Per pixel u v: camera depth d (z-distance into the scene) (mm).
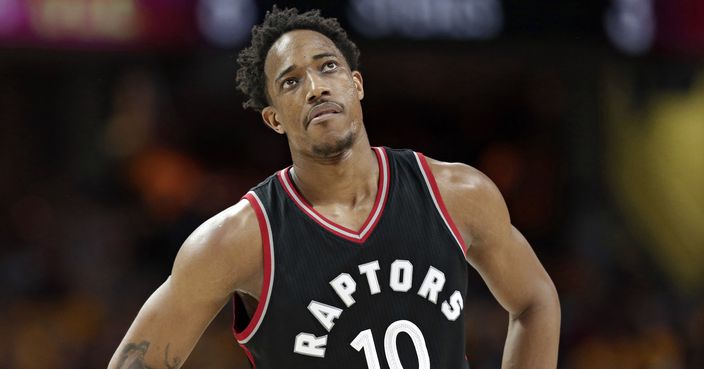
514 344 9234
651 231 27297
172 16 21125
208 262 8250
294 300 8172
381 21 21172
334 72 8453
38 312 22516
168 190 24703
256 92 9023
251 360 8539
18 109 26172
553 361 9125
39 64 26219
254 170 26594
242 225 8375
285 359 8234
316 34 8664
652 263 26797
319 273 8219
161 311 8336
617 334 24047
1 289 22875
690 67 26906
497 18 21703
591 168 27719
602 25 22141
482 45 21766
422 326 8281
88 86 26391
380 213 8461
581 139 27906
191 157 25953
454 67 28359
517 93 28359
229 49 21172
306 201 8555
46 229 24516
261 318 8250
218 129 26984
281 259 8266
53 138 26281
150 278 23375
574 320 24094
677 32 22594
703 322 24219
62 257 23828
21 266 23375
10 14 20406
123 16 21000
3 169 25562
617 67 27062
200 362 21406
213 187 24844
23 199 25219
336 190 8531
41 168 26000
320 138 8250
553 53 22812
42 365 21812
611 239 26859
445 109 28438
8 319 22266
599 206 27312
